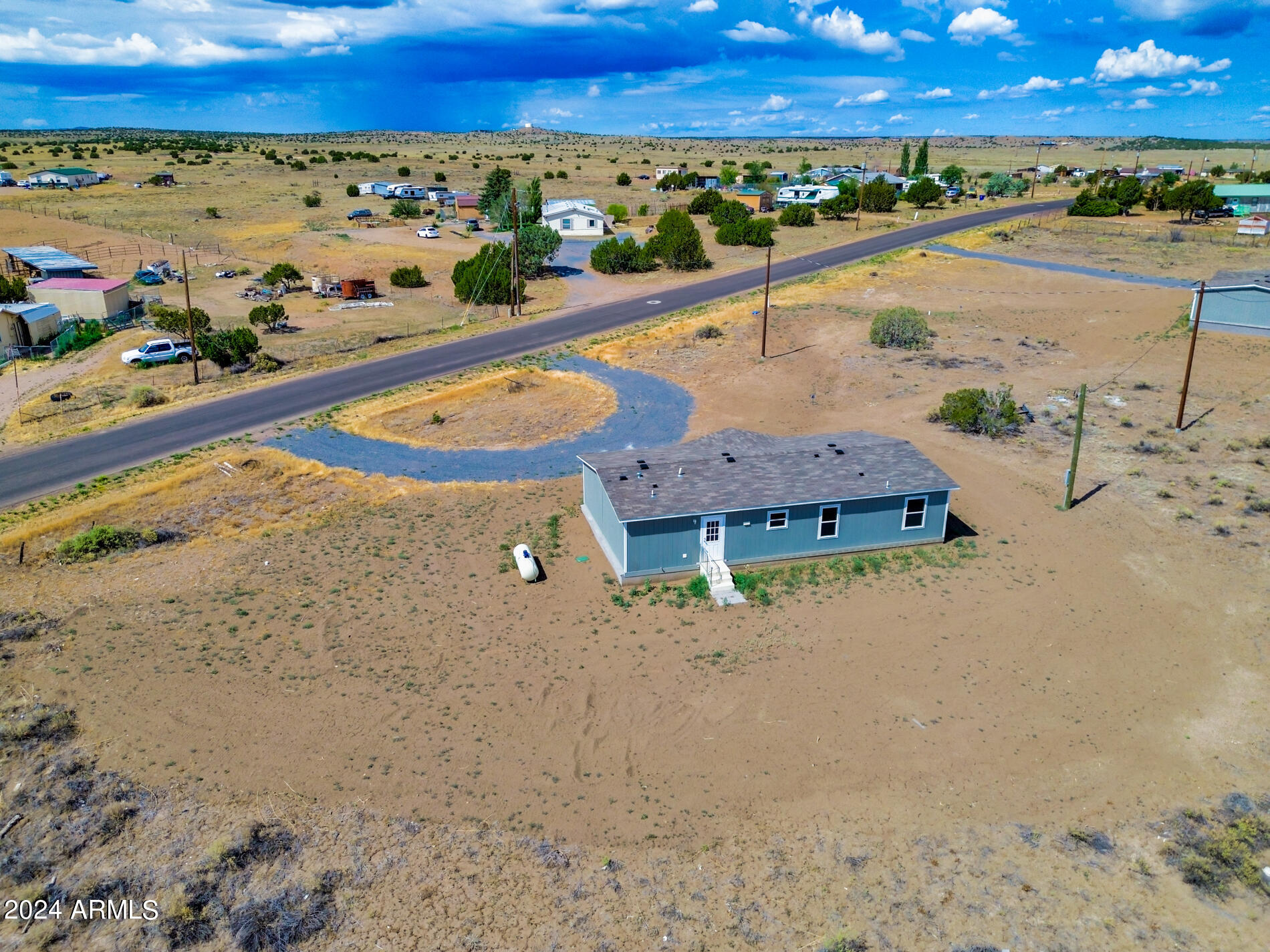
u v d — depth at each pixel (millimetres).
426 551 30266
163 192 125500
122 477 35531
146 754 19984
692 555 28438
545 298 71062
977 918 16109
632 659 24203
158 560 29594
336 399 45312
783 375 49562
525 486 35500
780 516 28719
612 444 39781
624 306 67125
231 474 36250
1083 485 35125
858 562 29328
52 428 42156
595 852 17609
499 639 25078
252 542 30969
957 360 52031
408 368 50750
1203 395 44719
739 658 24312
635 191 145125
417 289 76500
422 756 20203
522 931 15766
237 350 52562
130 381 50625
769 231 91875
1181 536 30781
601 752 20531
